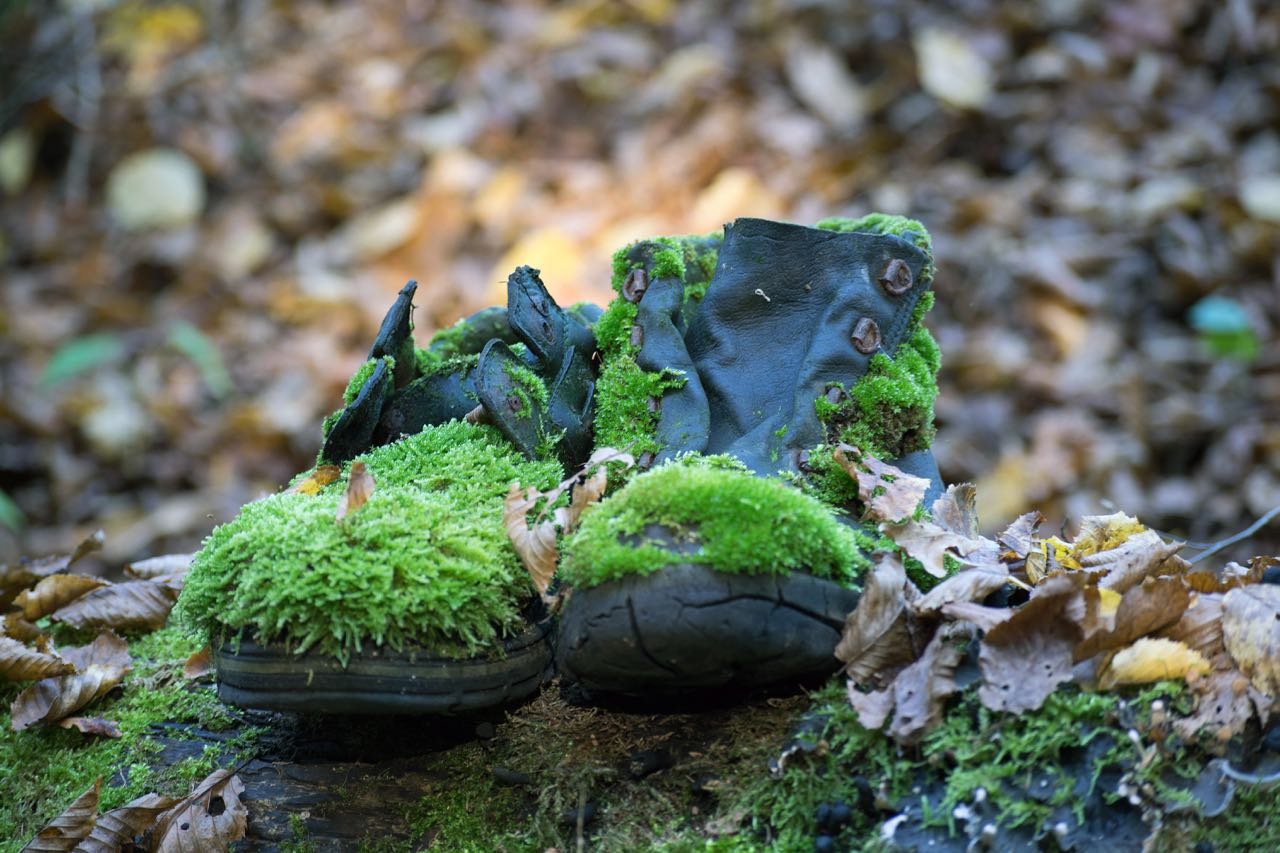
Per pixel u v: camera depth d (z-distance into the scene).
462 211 2.59
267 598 1.20
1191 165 2.40
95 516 2.28
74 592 1.40
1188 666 1.19
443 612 1.20
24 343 2.52
